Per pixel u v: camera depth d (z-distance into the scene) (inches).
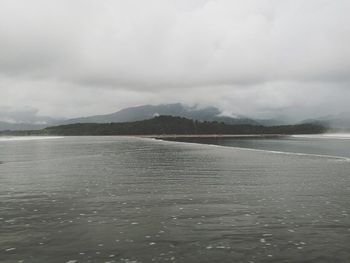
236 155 2105.1
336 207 695.7
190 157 1959.9
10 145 3698.3
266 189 901.2
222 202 741.9
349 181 1036.5
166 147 3149.6
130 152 2433.6
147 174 1201.4
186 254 439.5
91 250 453.4
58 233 524.4
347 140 5531.5
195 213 646.5
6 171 1296.8
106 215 631.2
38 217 617.6
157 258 426.3
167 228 550.3
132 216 624.1
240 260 420.5
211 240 492.1
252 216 624.7
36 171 1296.8
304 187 932.6
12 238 501.0
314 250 452.1
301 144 4023.1
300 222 584.4
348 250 451.8
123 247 464.1
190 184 983.0
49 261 417.7
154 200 761.0
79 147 3184.1
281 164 1544.0
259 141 5206.7
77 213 646.5
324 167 1418.6
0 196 806.5
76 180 1058.7
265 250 453.1
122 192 856.9
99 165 1517.0
